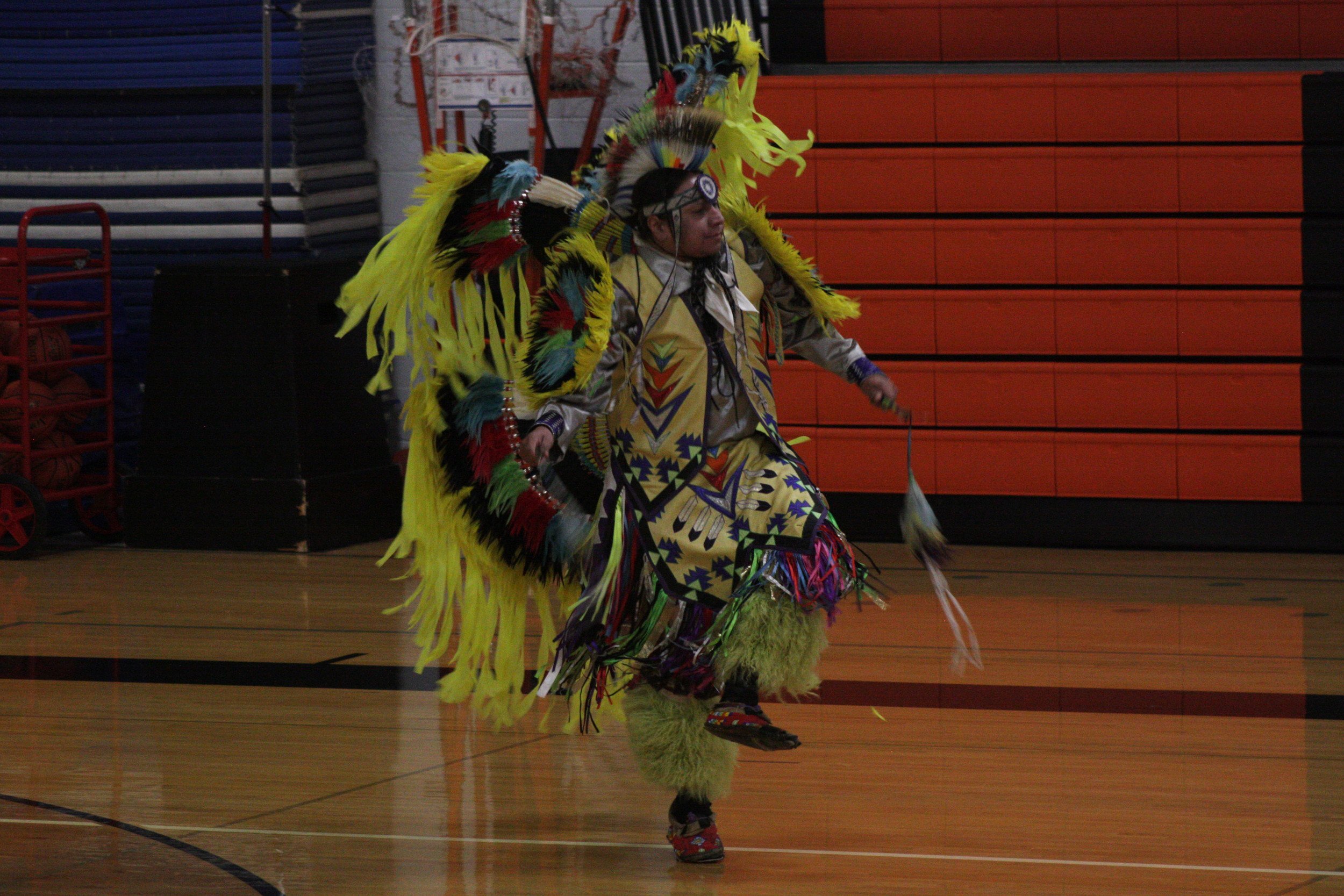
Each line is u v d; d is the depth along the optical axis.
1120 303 26.64
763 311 14.10
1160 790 15.06
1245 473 26.52
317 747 16.81
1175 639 21.14
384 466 29.31
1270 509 26.53
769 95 27.30
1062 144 26.59
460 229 13.85
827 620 13.19
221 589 24.88
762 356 13.49
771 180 27.44
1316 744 16.47
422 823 14.39
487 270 13.98
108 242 28.67
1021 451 27.23
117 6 32.38
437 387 14.38
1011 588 24.41
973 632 21.44
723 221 13.11
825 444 27.86
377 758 16.41
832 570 12.81
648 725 13.18
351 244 32.72
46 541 29.14
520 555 14.66
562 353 12.66
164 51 32.19
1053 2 27.50
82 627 22.47
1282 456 26.36
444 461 14.57
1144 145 26.34
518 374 12.81
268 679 19.62
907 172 27.02
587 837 14.02
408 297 14.11
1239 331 26.33
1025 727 17.27
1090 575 25.23
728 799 14.99
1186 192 26.23
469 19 31.27
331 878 12.98
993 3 27.69
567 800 15.06
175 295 27.94
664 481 13.10
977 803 14.77
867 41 28.19
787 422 27.98
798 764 16.06
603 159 13.41
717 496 13.03
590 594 13.07
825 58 28.39
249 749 16.75
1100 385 26.84
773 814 14.57
